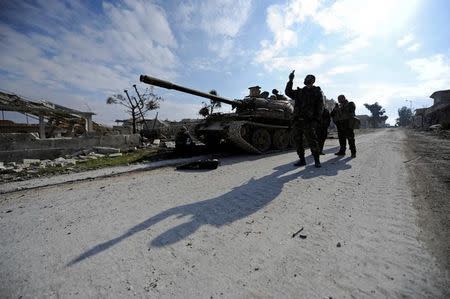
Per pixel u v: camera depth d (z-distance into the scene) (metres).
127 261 2.07
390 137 18.75
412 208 2.97
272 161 7.04
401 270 1.83
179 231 2.59
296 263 1.97
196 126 10.58
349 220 2.72
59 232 2.69
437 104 44.28
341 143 7.73
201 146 10.88
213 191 4.02
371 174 4.81
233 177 5.03
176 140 9.55
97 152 10.42
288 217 2.87
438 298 1.54
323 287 1.69
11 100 14.07
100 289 1.74
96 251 2.25
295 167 5.85
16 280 1.88
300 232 2.49
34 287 1.79
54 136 19.81
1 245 2.44
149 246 2.31
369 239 2.29
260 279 1.80
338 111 7.54
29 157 8.77
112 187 4.60
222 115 9.88
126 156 9.22
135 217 3.01
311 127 5.59
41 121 15.07
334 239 2.33
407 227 2.49
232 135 8.38
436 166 5.50
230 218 2.90
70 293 1.71
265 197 3.61
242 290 1.69
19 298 1.68
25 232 2.73
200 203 3.43
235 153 9.55
